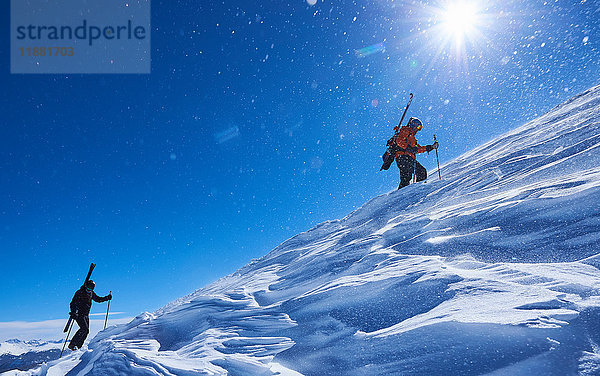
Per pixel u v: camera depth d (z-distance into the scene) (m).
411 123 7.42
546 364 1.49
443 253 3.12
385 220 5.49
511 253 2.69
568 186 3.31
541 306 1.83
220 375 2.21
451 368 1.65
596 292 1.84
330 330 2.48
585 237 2.48
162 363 2.41
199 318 3.77
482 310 1.95
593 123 5.23
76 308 5.49
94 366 2.66
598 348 1.49
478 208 3.86
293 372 2.12
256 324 3.06
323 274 3.91
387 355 1.93
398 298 2.50
